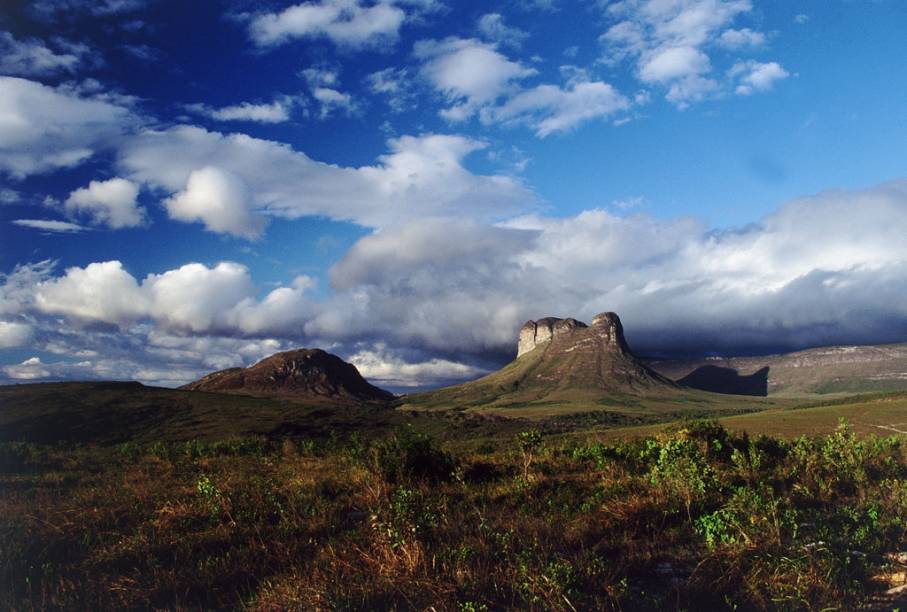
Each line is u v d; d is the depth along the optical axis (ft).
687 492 32.68
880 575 22.75
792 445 51.49
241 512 32.76
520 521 29.27
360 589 21.31
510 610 19.79
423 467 44.04
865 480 36.88
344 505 35.35
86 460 69.15
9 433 255.29
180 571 24.17
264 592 21.16
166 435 270.05
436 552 24.09
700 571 22.67
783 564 22.25
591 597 20.18
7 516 33.42
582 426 589.32
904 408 292.20
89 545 28.48
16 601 22.20
